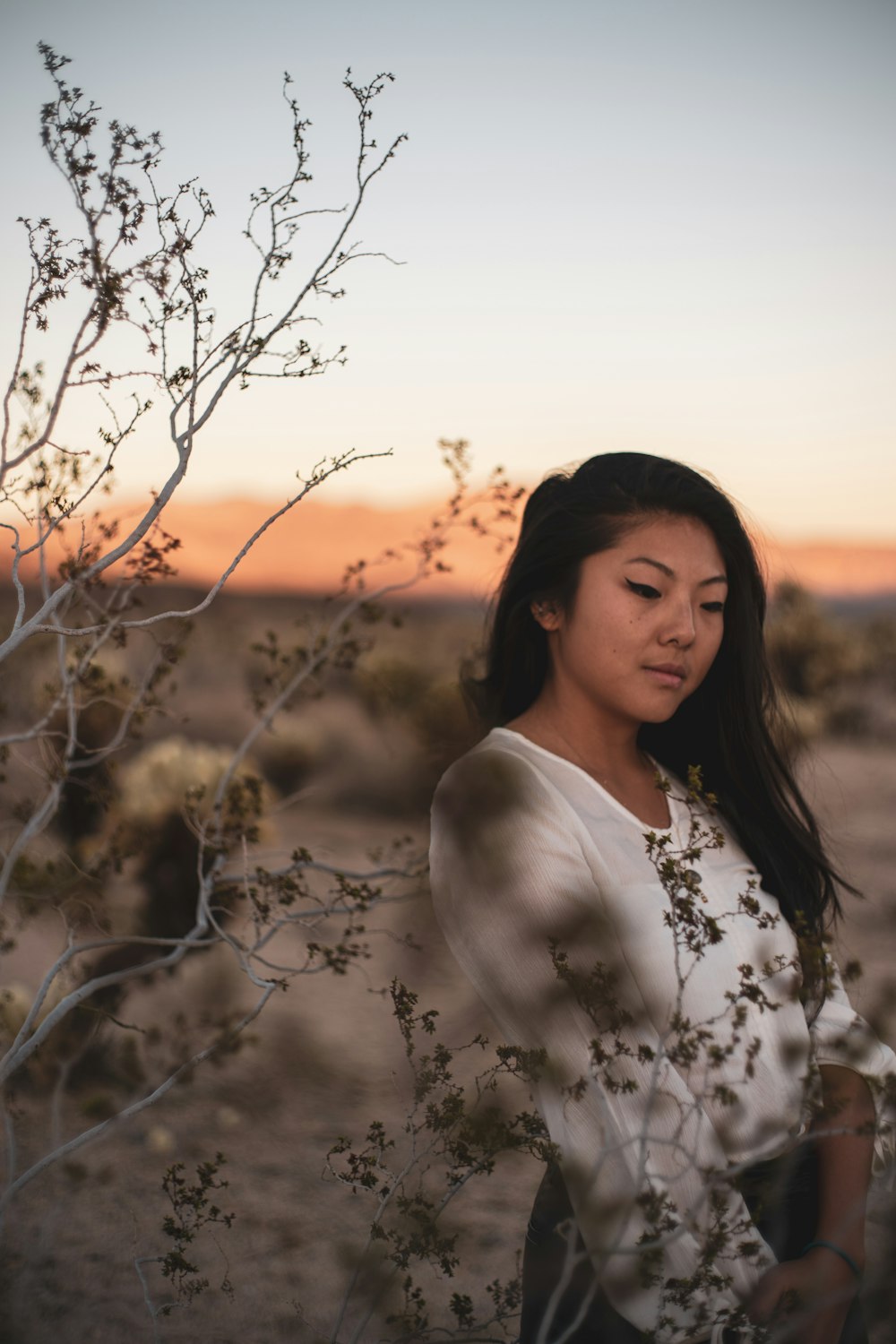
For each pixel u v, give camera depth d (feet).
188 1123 11.93
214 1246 9.53
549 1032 4.21
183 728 32.99
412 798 22.00
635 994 4.55
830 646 56.13
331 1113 12.37
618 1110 4.13
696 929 4.51
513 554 5.58
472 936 4.42
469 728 6.27
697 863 5.10
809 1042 4.69
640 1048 4.13
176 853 12.63
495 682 5.76
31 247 4.83
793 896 5.94
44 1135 11.34
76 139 4.81
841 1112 4.63
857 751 45.14
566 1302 4.64
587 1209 3.96
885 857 24.29
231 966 15.71
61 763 7.22
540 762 4.93
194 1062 6.21
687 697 6.14
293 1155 11.28
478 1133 4.58
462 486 7.48
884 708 54.49
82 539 5.60
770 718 6.18
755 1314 4.22
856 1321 4.69
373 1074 13.19
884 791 33.96
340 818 27.84
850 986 6.42
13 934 14.28
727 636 5.82
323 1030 14.28
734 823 6.02
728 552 5.35
